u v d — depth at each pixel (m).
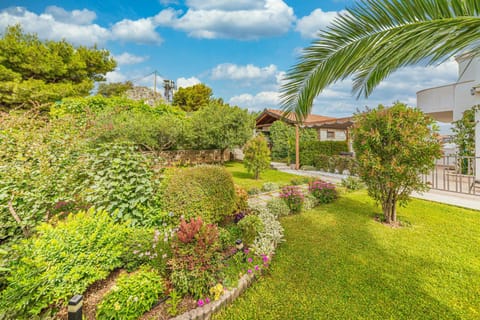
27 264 1.74
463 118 7.48
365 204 5.11
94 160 3.24
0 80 10.16
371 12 1.52
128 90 19.34
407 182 3.59
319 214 4.45
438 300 2.06
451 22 1.27
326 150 11.48
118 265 2.21
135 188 3.10
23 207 2.85
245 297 2.16
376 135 3.53
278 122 14.73
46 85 11.07
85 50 13.83
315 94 2.02
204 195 3.16
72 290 1.81
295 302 2.08
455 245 3.08
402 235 3.44
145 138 8.92
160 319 1.78
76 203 3.52
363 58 1.59
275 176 9.27
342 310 1.98
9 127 3.49
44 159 3.12
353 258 2.81
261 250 2.74
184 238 2.05
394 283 2.32
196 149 12.63
